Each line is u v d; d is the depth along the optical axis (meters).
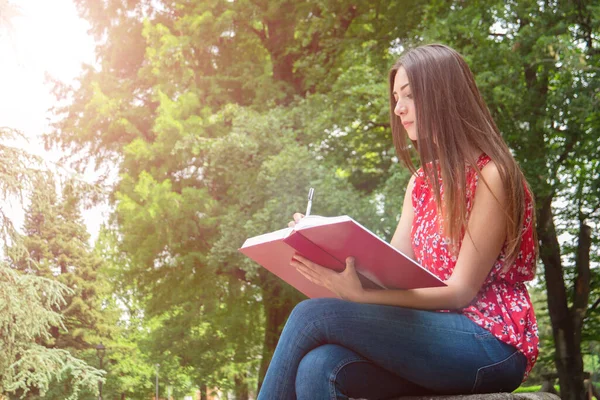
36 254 28.52
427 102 1.76
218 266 13.49
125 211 13.53
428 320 1.61
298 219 1.84
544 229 12.07
